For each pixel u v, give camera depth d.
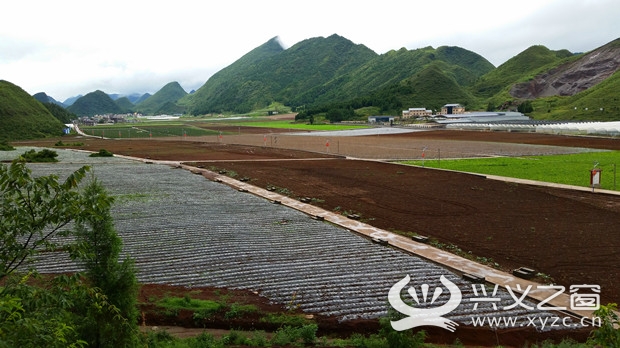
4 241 6.82
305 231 23.66
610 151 61.81
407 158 57.44
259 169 47.25
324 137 97.56
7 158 56.69
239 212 27.92
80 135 120.56
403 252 20.39
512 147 69.81
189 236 22.58
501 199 31.09
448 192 33.84
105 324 9.09
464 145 74.25
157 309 13.88
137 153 65.50
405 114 174.75
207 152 66.31
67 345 6.73
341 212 28.06
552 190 34.25
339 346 11.72
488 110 188.38
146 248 20.70
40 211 7.03
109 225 10.12
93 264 9.89
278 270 18.02
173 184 37.81
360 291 15.84
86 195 9.51
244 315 13.73
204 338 11.95
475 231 23.27
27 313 6.21
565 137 86.38
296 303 14.88
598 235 22.12
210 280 17.00
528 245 20.78
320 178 41.22
